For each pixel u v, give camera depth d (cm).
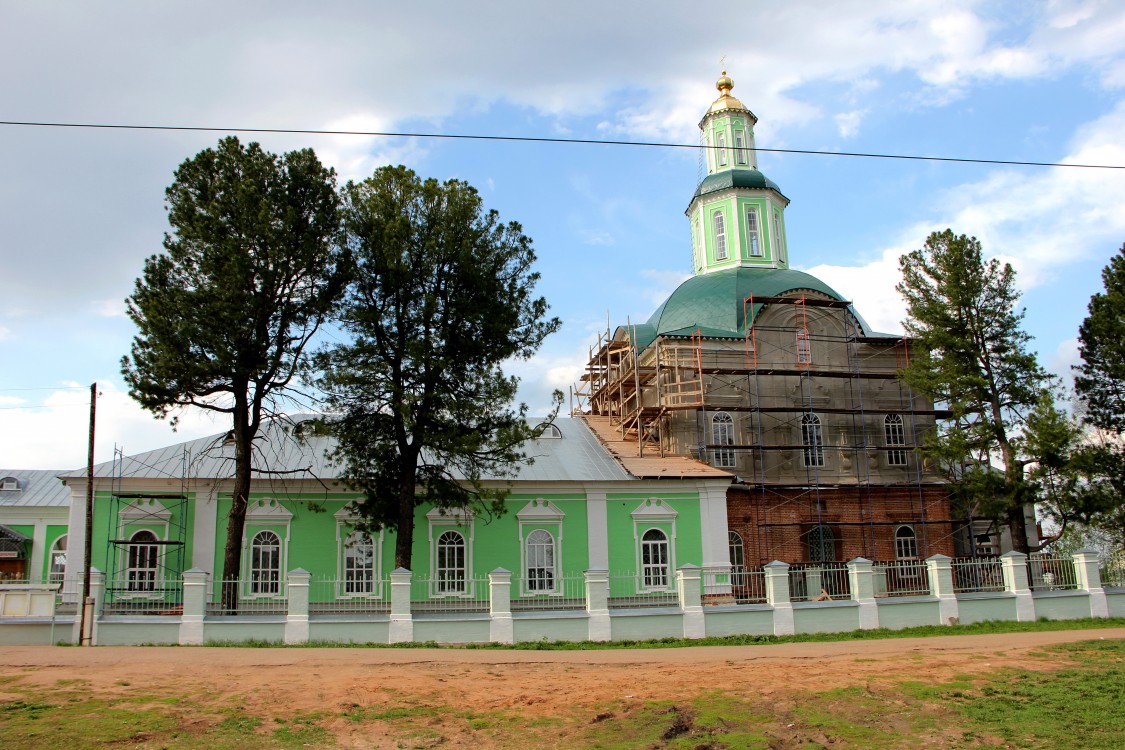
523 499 3450
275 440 3528
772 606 2519
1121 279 3703
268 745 1310
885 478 4047
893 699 1537
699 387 3950
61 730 1340
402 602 2331
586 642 2364
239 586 2562
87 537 2405
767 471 3938
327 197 2911
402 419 2798
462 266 2827
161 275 2762
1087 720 1389
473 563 3359
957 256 3694
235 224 2767
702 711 1470
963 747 1285
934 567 2733
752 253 4650
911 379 3762
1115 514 3397
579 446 3844
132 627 2250
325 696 1562
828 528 3900
